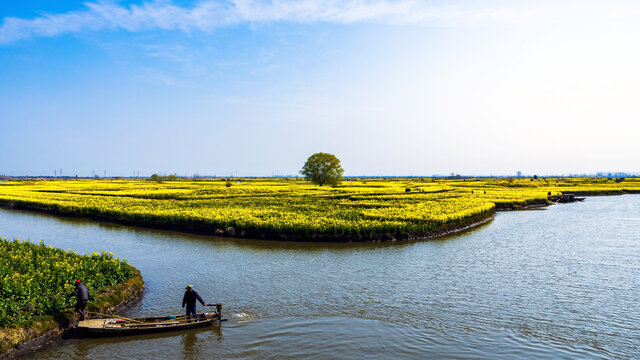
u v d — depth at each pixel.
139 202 63.00
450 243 35.62
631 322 17.36
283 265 27.00
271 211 47.25
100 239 37.09
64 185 120.00
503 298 20.34
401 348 14.98
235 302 19.72
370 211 48.06
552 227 46.78
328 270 25.69
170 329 16.25
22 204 67.38
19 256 21.72
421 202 62.75
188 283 22.80
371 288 21.91
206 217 41.81
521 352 14.69
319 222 37.94
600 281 23.34
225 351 14.75
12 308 14.89
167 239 36.91
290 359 14.15
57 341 15.25
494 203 71.75
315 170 112.19
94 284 19.02
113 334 15.67
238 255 30.09
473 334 16.19
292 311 18.55
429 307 19.08
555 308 18.97
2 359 13.62
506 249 32.81
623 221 52.31
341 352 14.68
